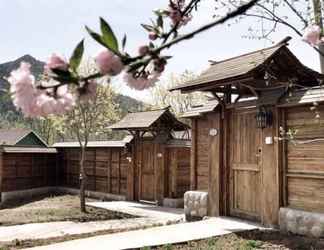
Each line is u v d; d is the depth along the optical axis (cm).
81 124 1572
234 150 943
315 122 748
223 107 959
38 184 1944
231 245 705
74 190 1898
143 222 1104
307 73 855
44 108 145
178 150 1444
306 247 680
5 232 957
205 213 991
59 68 137
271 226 820
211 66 988
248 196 900
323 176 733
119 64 138
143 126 1450
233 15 157
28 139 2750
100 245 692
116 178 1680
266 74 747
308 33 333
